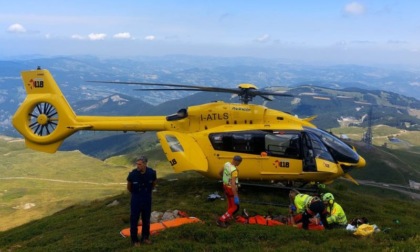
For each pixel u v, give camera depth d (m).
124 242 13.30
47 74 23.92
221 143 20.38
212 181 23.89
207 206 18.39
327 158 19.95
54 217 24.58
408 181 170.38
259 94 20.92
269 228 13.91
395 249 11.31
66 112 23.41
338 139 20.92
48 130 24.05
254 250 11.73
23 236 20.08
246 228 13.76
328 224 14.71
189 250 12.05
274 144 20.00
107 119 23.14
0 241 20.11
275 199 20.09
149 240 12.78
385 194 146.62
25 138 23.98
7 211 153.38
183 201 19.94
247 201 19.50
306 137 19.98
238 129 20.39
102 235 15.17
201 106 21.45
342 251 11.55
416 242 12.20
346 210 20.45
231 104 21.20
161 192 22.45
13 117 23.95
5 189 195.12
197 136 20.83
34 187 198.88
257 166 20.12
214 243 12.82
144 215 12.46
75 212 23.78
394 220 18.73
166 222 15.12
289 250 11.55
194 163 19.66
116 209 21.59
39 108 24.22
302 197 14.55
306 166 19.78
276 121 20.69
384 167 184.62
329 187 25.58
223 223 14.04
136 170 12.25
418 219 21.39
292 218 15.36
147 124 22.36
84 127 23.06
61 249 14.14
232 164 14.02
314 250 11.52
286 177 20.06
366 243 12.16
